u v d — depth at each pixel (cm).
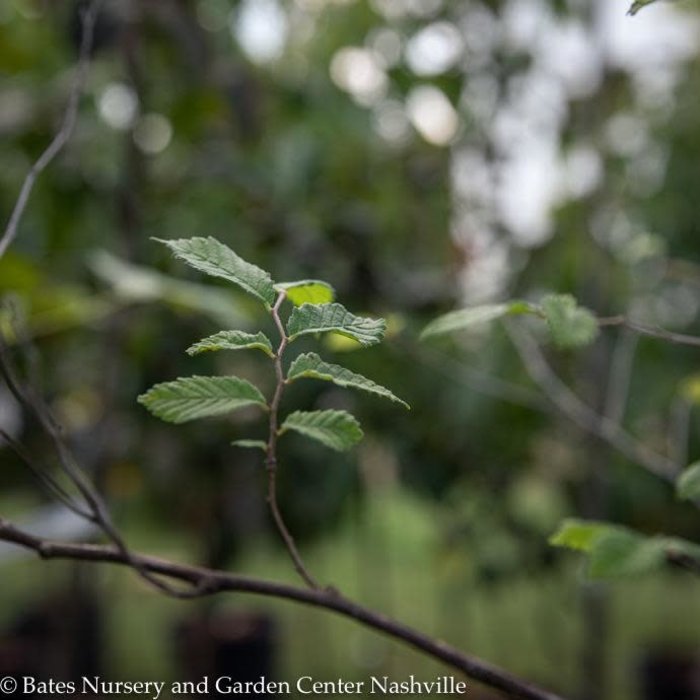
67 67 189
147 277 122
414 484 172
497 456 172
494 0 184
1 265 118
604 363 160
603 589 169
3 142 171
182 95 161
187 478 188
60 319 125
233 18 169
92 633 211
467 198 190
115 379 154
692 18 199
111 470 174
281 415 158
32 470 79
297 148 171
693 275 172
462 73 184
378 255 177
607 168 190
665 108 222
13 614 223
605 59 176
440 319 84
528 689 77
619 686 208
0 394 173
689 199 215
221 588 76
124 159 159
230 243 168
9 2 192
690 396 104
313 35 204
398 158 199
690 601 276
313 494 173
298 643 233
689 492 82
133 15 156
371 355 153
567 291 171
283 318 123
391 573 277
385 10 187
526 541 188
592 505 163
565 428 170
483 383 158
